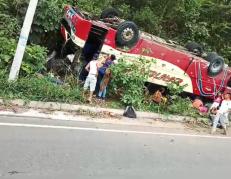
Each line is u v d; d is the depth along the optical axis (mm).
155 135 11445
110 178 7227
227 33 22516
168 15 21109
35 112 10805
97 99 13680
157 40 15867
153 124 13062
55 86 12273
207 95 16609
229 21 22375
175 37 21203
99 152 8578
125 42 13961
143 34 15789
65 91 12336
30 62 12945
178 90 15203
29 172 6688
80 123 10836
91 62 13117
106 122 11719
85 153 8305
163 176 7984
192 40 21062
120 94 14039
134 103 13781
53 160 7477
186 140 11703
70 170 7168
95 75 13055
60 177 6746
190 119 14828
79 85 13625
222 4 22078
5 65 12602
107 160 8188
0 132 8477
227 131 14750
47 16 14266
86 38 13617
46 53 13781
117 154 8734
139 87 13953
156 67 14859
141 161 8633
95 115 12133
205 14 22234
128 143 9844
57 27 14617
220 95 15430
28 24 11672
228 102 14141
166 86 15344
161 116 14125
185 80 15758
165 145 10484
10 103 10930
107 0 18297
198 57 16375
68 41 14227
